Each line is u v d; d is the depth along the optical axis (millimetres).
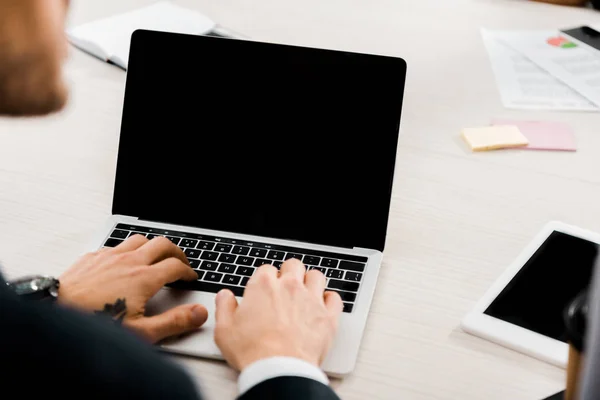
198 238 947
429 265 928
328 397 678
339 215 941
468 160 1163
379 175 939
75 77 1380
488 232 993
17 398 408
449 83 1392
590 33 1559
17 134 1211
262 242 939
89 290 815
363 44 1541
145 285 826
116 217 988
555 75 1409
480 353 800
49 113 487
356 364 783
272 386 681
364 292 862
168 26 1529
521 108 1310
